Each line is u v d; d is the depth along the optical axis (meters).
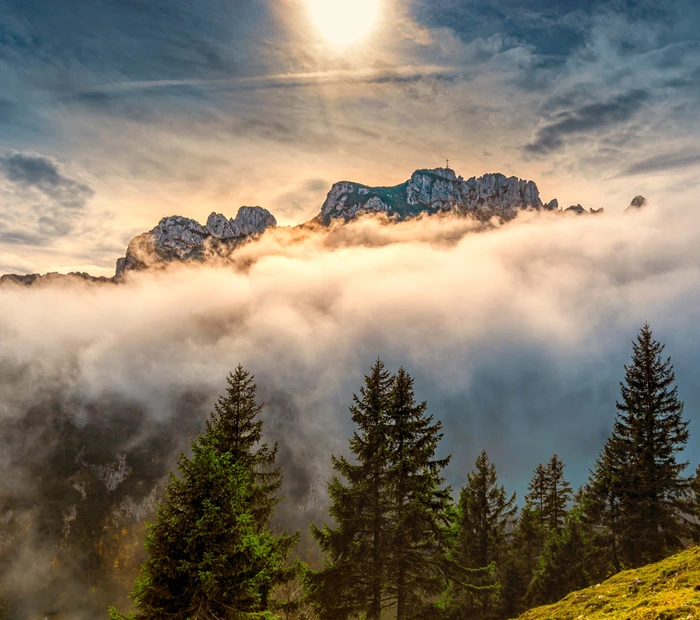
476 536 42.75
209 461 17.80
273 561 18.56
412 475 24.95
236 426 24.98
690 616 15.98
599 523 40.53
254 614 16.92
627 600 21.03
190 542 16.58
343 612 23.94
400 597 24.45
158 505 17.89
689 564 21.95
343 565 24.17
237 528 17.06
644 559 35.97
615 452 39.84
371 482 25.23
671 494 37.34
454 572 24.91
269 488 24.70
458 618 38.50
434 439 25.53
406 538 24.17
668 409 38.44
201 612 16.30
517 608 43.44
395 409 25.98
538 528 51.38
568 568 42.50
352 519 24.72
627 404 39.91
